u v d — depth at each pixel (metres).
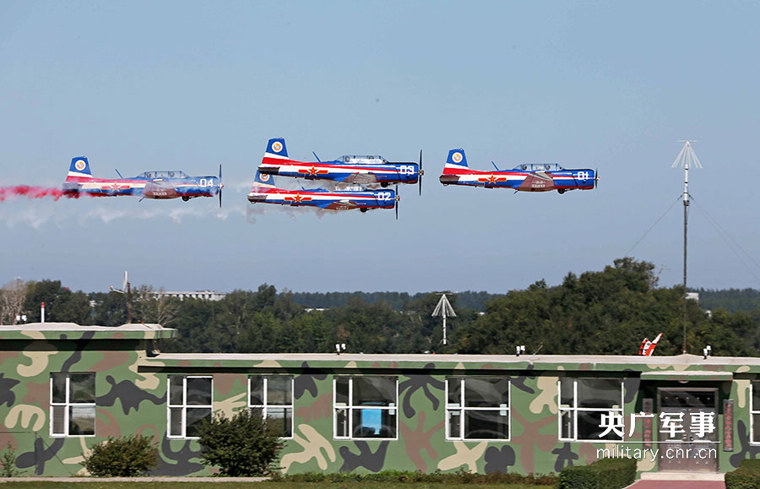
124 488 82.62
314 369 90.44
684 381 87.56
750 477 77.12
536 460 88.94
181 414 90.88
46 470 90.56
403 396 90.00
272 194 150.75
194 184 145.12
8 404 91.31
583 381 89.25
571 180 147.50
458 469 89.25
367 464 89.94
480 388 89.75
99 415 91.00
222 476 88.62
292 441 90.25
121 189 144.50
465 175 148.38
